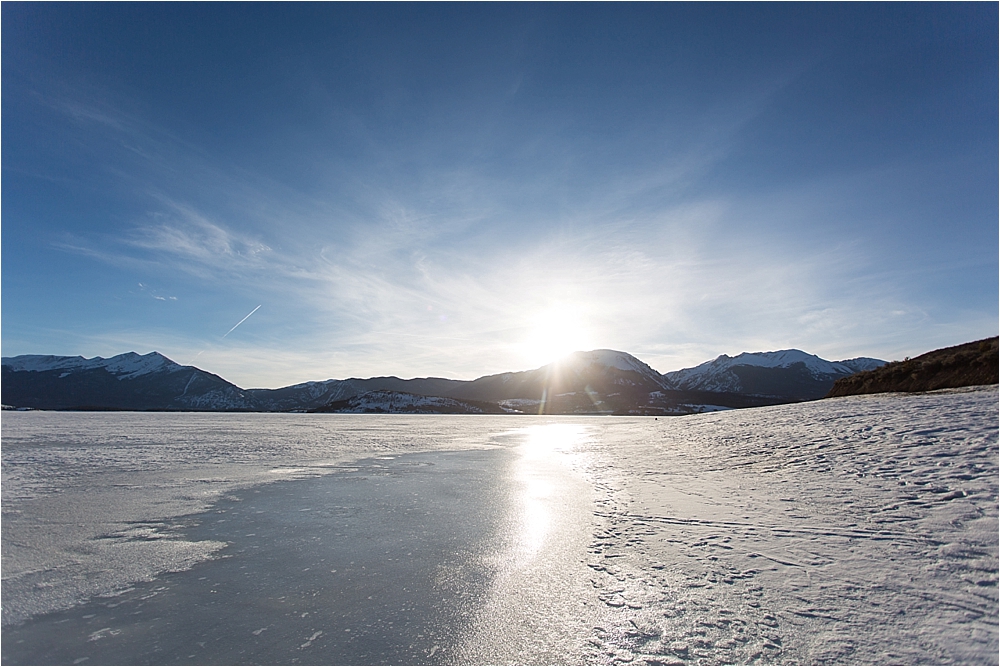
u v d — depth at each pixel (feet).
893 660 11.87
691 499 29.66
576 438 92.02
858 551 18.72
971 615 13.53
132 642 14.21
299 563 20.52
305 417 297.53
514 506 30.66
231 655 13.38
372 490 36.88
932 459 30.50
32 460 56.54
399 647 13.64
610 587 17.15
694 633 13.75
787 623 13.96
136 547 22.95
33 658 13.41
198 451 67.87
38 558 21.56
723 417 76.18
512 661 12.82
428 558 20.89
